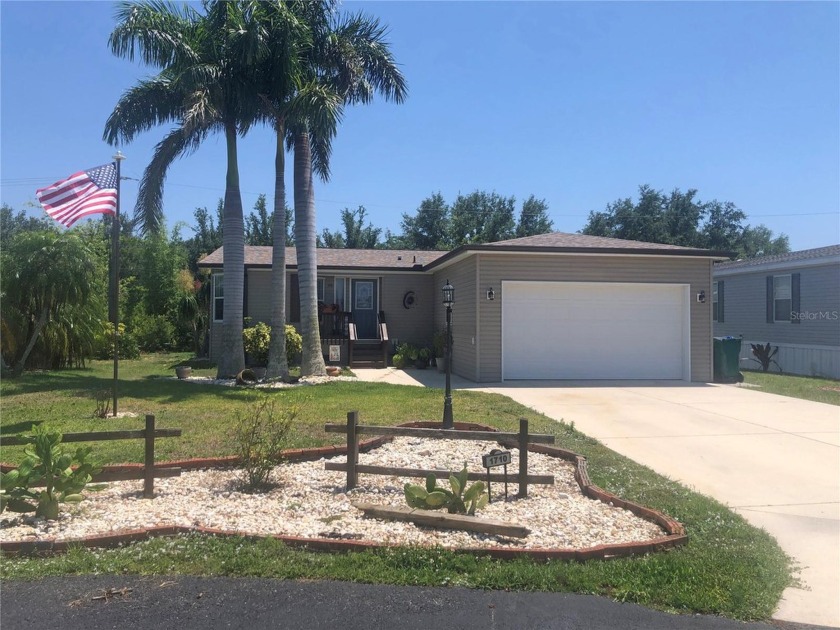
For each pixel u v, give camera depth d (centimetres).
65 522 496
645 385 1420
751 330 2056
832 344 1730
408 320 2011
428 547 445
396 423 902
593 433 876
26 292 1469
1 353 1491
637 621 362
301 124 1383
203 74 1274
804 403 1155
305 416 953
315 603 377
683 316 1528
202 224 4153
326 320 1906
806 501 585
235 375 1450
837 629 358
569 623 358
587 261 1488
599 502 565
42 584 398
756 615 370
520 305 1486
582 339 1502
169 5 1359
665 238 3931
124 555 436
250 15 1321
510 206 4162
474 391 1273
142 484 609
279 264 1454
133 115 1402
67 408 1031
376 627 351
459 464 693
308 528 487
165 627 349
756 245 4906
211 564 423
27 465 497
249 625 352
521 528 464
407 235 4138
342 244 4125
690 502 561
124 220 3219
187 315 2609
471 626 354
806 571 435
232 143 1438
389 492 583
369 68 1497
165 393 1208
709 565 429
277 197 1453
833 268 1734
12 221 3791
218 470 657
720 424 945
